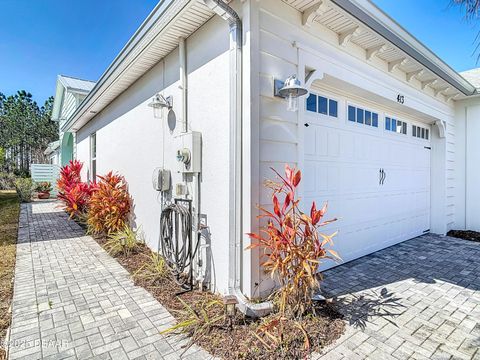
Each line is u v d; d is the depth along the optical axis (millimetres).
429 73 4559
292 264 2268
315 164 3527
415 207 5641
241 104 2512
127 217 5211
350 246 4082
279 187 2529
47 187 12422
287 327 2170
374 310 2594
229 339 2064
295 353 1928
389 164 4879
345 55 3395
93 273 3447
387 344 2078
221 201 2826
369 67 3785
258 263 2504
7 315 2451
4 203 10305
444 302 2779
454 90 5477
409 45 3586
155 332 2193
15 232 5688
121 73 4559
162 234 3598
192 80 3273
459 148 6301
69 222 6719
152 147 4293
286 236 2264
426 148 5961
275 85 2609
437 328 2307
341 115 3887
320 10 2742
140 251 4277
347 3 2701
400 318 2457
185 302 2668
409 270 3703
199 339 2074
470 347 2062
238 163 2514
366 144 4348
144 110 4547
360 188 4254
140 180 4715
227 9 2357
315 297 2672
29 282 3170
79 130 9492
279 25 2660
